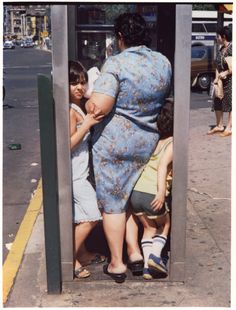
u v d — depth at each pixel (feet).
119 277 11.84
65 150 11.24
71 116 11.22
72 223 11.76
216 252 13.96
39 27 325.62
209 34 71.77
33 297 11.54
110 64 10.94
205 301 11.30
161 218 11.79
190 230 15.61
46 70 104.37
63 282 12.06
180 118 11.07
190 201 18.42
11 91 61.87
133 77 10.84
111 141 11.21
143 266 12.11
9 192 20.76
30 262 13.48
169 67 11.23
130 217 12.12
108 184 11.41
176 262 11.94
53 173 10.80
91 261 12.93
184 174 11.39
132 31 11.10
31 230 15.89
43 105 10.45
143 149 11.35
